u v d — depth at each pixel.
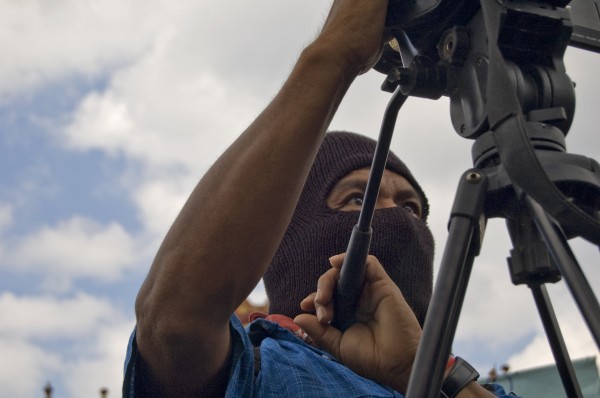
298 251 2.58
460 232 1.37
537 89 1.50
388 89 1.62
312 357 2.16
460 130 1.52
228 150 1.79
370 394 2.06
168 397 1.89
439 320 1.31
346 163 2.66
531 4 1.51
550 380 4.40
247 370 1.94
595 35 1.70
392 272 2.54
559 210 1.24
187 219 1.75
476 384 2.18
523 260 1.45
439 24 1.59
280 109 1.74
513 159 1.29
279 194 1.72
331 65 1.74
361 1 1.76
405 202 2.73
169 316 1.73
